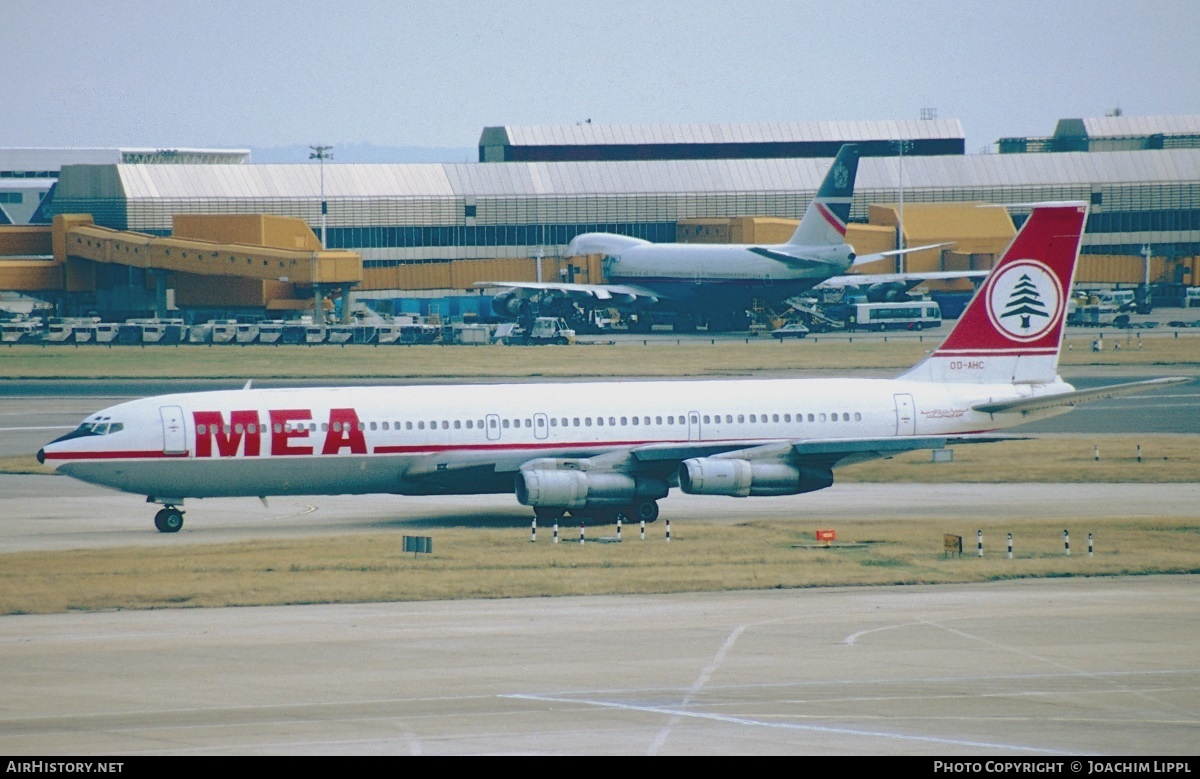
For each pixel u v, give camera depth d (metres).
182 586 184.25
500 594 181.62
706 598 179.88
